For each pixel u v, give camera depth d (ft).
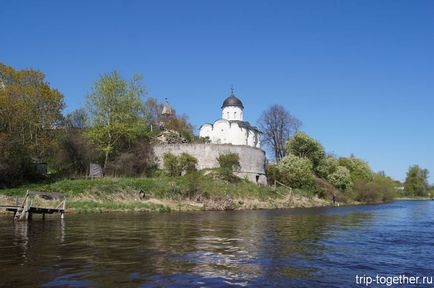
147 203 175.42
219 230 94.58
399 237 85.15
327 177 307.58
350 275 49.83
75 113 279.90
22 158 186.70
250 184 240.32
